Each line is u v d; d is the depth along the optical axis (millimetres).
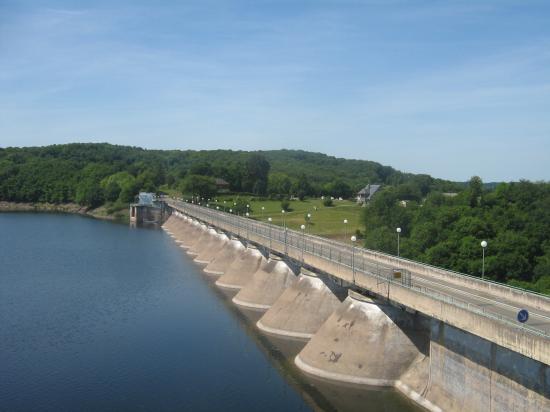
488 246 84312
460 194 126625
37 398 54062
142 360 63812
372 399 52719
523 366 38375
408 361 53219
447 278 58625
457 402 44688
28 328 75312
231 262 112562
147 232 185875
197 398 54094
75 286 99875
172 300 90500
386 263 68250
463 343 44125
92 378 58781
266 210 193625
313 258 68688
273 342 69688
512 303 47750
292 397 54188
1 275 108688
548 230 97062
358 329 56469
